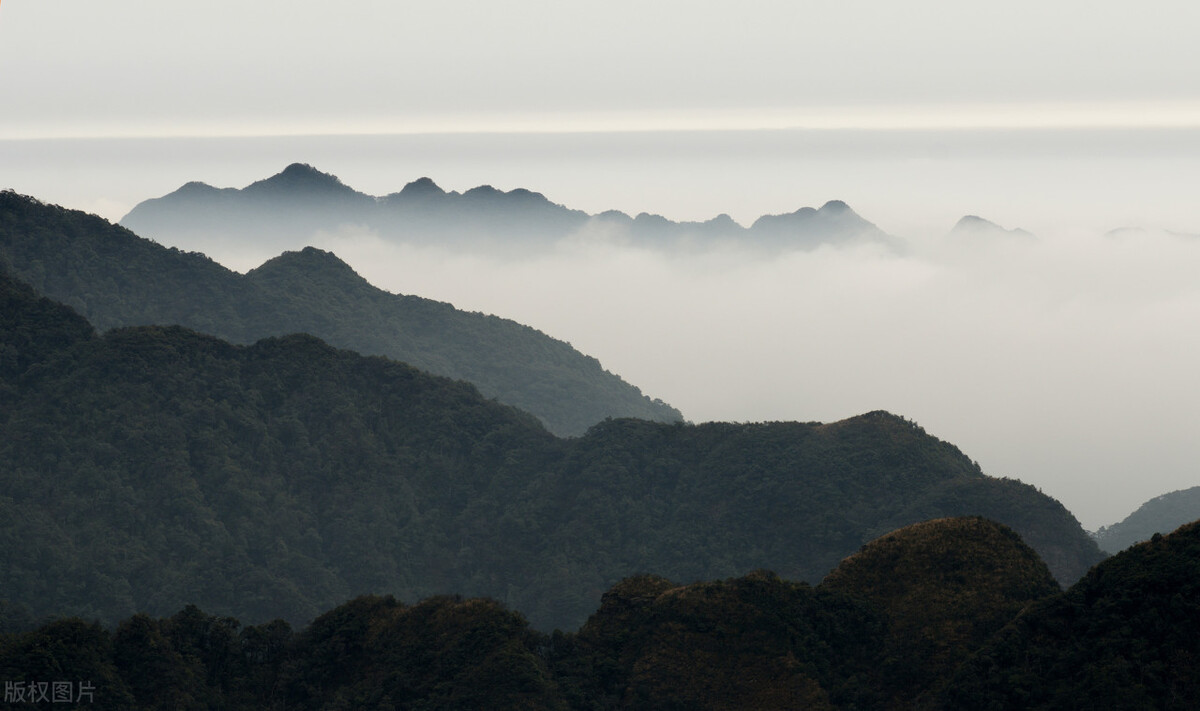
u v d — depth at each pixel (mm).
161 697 160250
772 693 158000
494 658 161500
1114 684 140125
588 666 165750
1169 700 138625
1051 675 146750
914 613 166875
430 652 167875
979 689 148500
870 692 157250
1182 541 153250
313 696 166750
